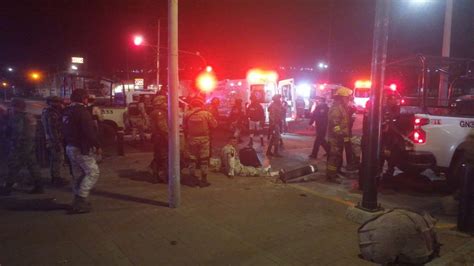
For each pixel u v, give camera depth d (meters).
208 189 7.08
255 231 5.02
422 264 4.14
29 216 5.43
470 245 4.69
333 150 7.87
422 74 8.00
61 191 6.81
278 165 9.86
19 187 7.04
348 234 4.97
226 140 14.63
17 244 4.47
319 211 5.88
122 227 5.07
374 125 5.26
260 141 14.45
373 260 4.16
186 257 4.22
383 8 5.07
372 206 5.40
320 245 4.62
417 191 7.47
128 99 17.14
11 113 6.48
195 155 7.42
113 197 6.45
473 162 7.03
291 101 20.42
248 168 8.30
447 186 7.36
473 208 5.12
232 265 4.06
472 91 9.01
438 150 7.00
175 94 5.69
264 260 4.20
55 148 7.17
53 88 17.61
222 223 5.29
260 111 12.86
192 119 7.25
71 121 5.46
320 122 10.55
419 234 4.15
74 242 4.56
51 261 4.05
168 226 5.14
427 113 7.24
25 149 6.45
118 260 4.12
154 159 7.52
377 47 5.12
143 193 6.71
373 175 5.36
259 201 6.38
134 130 12.98
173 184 5.87
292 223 5.34
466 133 7.08
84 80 14.79
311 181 8.03
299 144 13.77
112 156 10.42
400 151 7.29
